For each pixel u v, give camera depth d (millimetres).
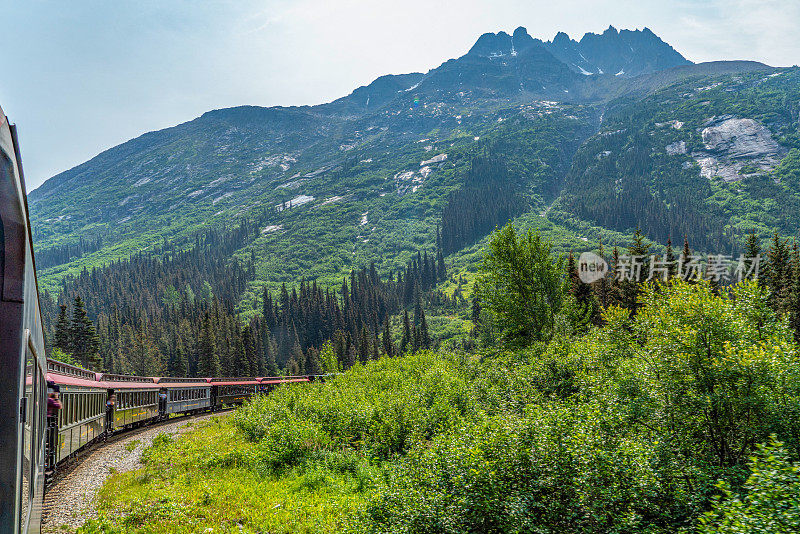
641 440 14062
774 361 13648
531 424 14039
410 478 13992
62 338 86312
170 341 132000
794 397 13570
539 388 24734
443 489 12664
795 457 12797
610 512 12016
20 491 4555
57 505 16938
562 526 12070
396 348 147750
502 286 44031
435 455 14203
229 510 16688
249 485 20000
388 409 26938
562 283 44500
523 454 12984
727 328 15156
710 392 14836
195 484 19781
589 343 25781
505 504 11875
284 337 154250
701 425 15148
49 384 17859
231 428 34469
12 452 4211
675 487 12750
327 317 164875
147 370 115250
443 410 25828
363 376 46844
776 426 13703
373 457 24406
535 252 43469
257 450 24609
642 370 16594
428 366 44562
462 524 11875
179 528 14547
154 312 187125
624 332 22828
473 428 15172
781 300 42031
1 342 4281
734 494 10727
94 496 18062
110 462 24188
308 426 26125
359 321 157750
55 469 18656
